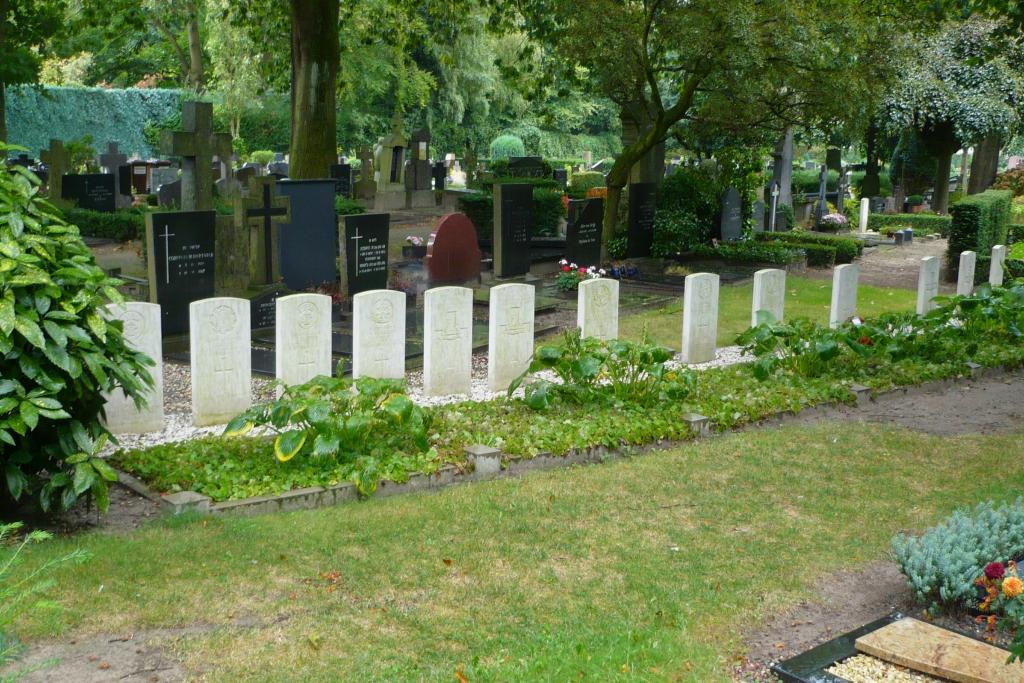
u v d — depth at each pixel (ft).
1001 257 61.87
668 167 108.27
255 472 25.99
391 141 112.47
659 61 70.95
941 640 18.07
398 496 25.86
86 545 21.22
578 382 33.47
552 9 71.26
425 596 19.69
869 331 40.22
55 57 143.95
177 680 16.07
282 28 100.01
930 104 108.47
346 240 50.29
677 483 27.43
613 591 20.30
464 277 58.34
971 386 40.63
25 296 21.48
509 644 17.83
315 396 27.58
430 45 111.86
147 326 30.66
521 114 196.54
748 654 18.19
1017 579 17.71
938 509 26.00
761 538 23.65
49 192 89.35
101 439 22.29
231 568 20.48
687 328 42.88
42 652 16.71
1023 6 59.41
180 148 55.98
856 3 65.31
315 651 17.21
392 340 35.40
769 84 66.18
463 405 32.96
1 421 20.45
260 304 48.70
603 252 73.87
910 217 113.39
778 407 34.78
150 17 135.64
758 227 95.30
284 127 170.19
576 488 26.66
